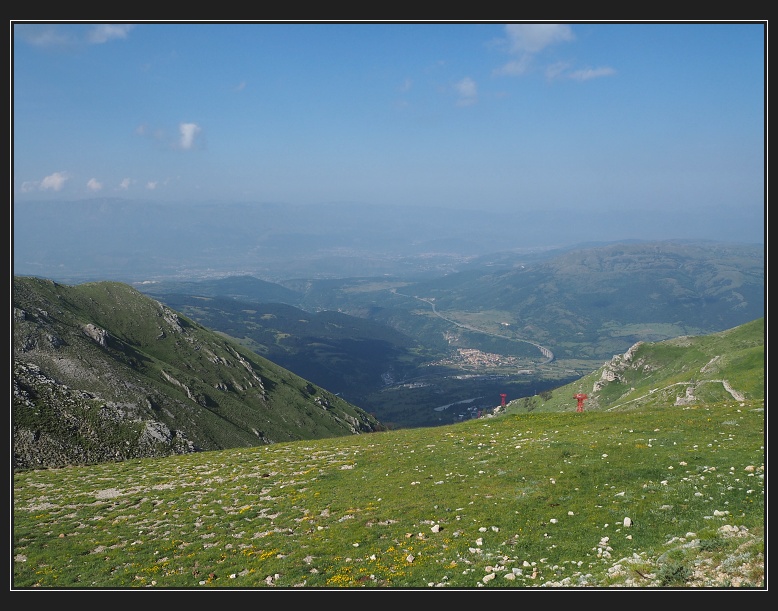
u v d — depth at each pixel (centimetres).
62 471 5300
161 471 5059
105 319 18150
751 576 1794
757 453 3381
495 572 2291
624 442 4038
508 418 6116
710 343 17700
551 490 3241
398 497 3491
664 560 2056
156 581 2589
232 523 3369
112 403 9394
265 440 15125
